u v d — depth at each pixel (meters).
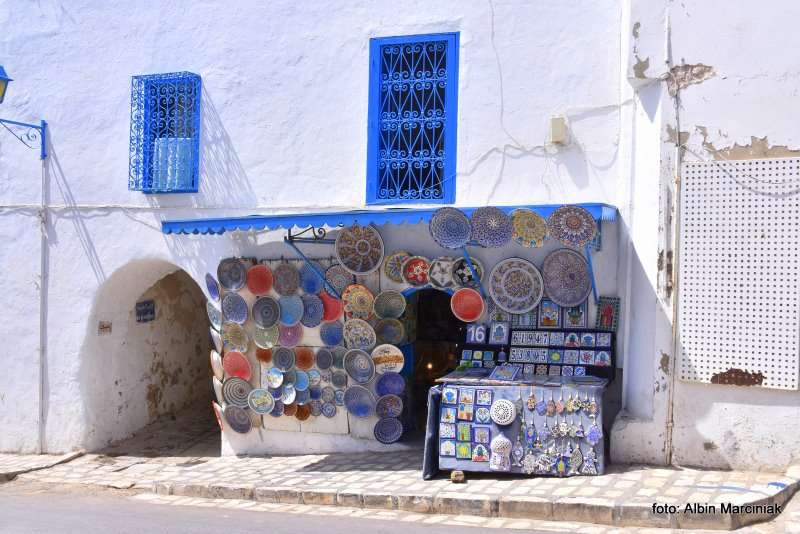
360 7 8.30
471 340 7.73
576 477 6.62
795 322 6.40
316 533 5.91
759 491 5.93
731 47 6.65
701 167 6.73
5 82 8.30
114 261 9.22
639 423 6.89
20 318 9.60
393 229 8.12
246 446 8.81
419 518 6.26
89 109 9.33
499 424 6.84
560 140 7.52
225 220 7.71
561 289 7.51
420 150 8.10
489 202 7.86
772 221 6.49
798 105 6.44
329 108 8.42
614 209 7.20
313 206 8.46
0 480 8.41
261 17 8.66
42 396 9.53
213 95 8.84
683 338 6.75
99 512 6.91
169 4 9.01
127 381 10.03
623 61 7.36
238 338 8.69
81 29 9.36
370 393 8.21
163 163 8.97
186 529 6.17
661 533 5.61
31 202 9.55
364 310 8.18
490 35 7.88
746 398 6.58
